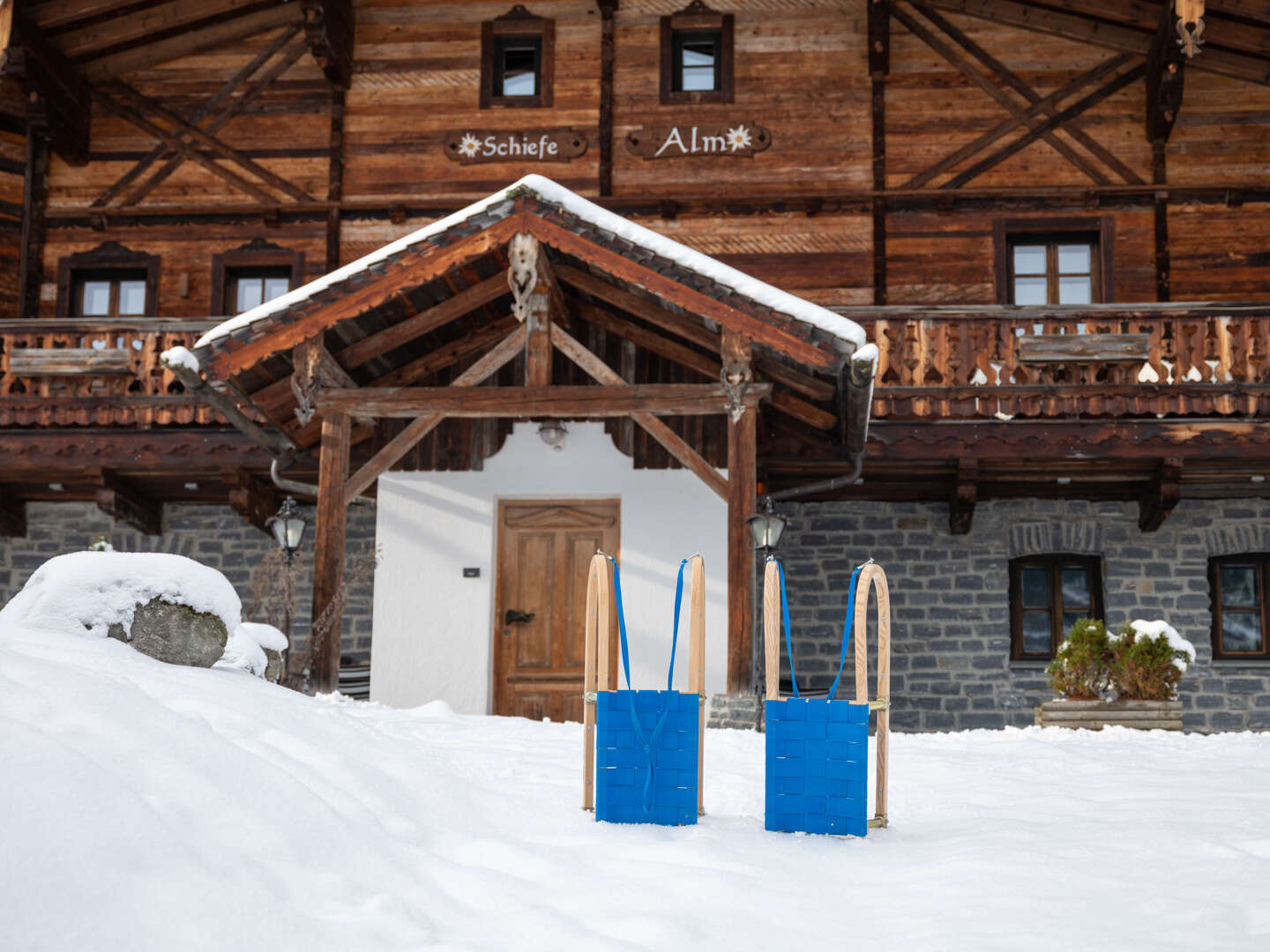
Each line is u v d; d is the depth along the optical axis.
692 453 9.88
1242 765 6.42
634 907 3.00
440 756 5.07
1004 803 4.91
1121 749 7.51
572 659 11.90
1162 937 2.73
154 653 5.75
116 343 13.38
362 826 3.37
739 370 9.58
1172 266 14.45
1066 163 14.68
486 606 11.79
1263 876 3.28
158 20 15.18
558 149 15.09
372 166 15.26
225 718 4.11
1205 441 12.38
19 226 15.59
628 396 10.02
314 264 15.18
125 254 15.31
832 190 14.75
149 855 2.62
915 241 14.70
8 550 14.38
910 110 14.91
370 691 11.90
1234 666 13.30
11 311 15.42
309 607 13.99
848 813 4.08
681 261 9.51
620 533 11.80
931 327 12.74
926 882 3.35
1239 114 14.63
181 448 13.10
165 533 14.38
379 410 10.24
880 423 12.64
